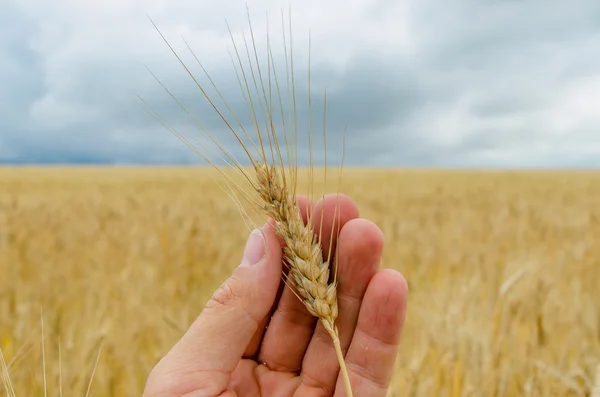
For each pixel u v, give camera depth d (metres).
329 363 0.26
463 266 0.76
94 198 1.86
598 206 1.73
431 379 0.36
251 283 0.24
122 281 0.65
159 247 0.85
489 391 0.36
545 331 0.43
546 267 0.73
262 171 0.24
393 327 0.25
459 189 2.57
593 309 0.50
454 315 0.45
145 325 0.50
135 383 0.40
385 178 3.83
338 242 0.26
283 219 0.24
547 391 0.37
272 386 0.27
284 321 0.27
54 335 0.45
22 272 0.73
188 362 0.23
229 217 1.24
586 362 0.39
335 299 0.24
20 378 0.37
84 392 0.37
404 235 1.00
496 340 0.42
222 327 0.24
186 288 0.67
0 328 0.48
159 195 2.04
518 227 1.12
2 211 1.22
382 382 0.26
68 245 0.91
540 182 3.42
